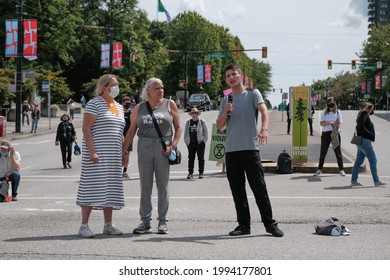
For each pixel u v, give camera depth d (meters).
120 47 80.88
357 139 20.94
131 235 11.79
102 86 11.74
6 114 68.94
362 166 25.88
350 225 13.05
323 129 24.66
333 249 10.36
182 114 95.81
